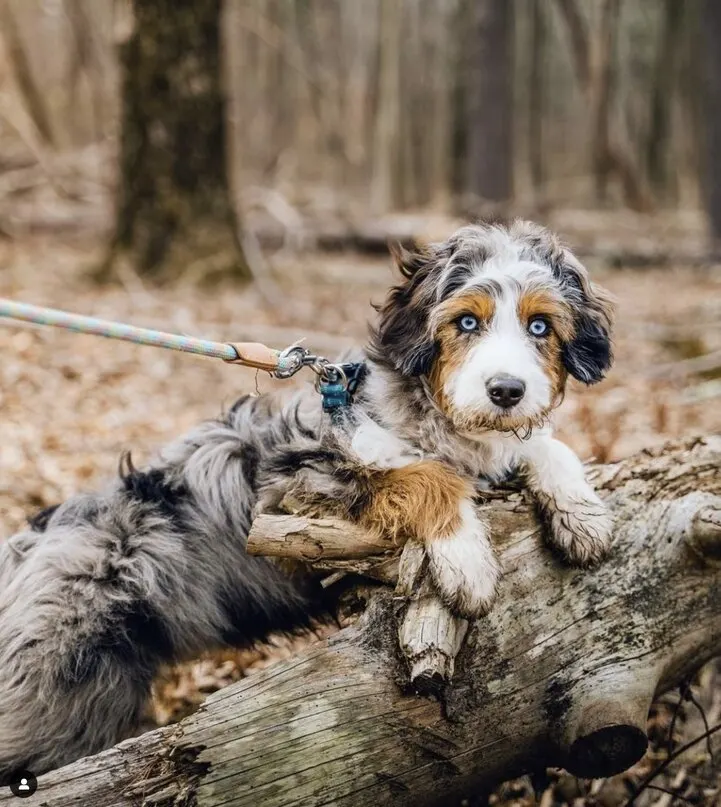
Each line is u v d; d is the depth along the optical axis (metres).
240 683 1.58
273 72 12.53
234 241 4.61
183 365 3.28
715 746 1.87
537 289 1.68
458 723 1.59
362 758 1.56
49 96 10.41
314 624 1.85
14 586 1.74
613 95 11.79
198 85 4.45
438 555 1.63
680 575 1.69
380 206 9.08
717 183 6.88
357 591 1.69
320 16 13.41
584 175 13.09
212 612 1.79
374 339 1.80
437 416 1.75
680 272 6.16
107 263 4.48
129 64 4.44
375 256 6.33
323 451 1.76
